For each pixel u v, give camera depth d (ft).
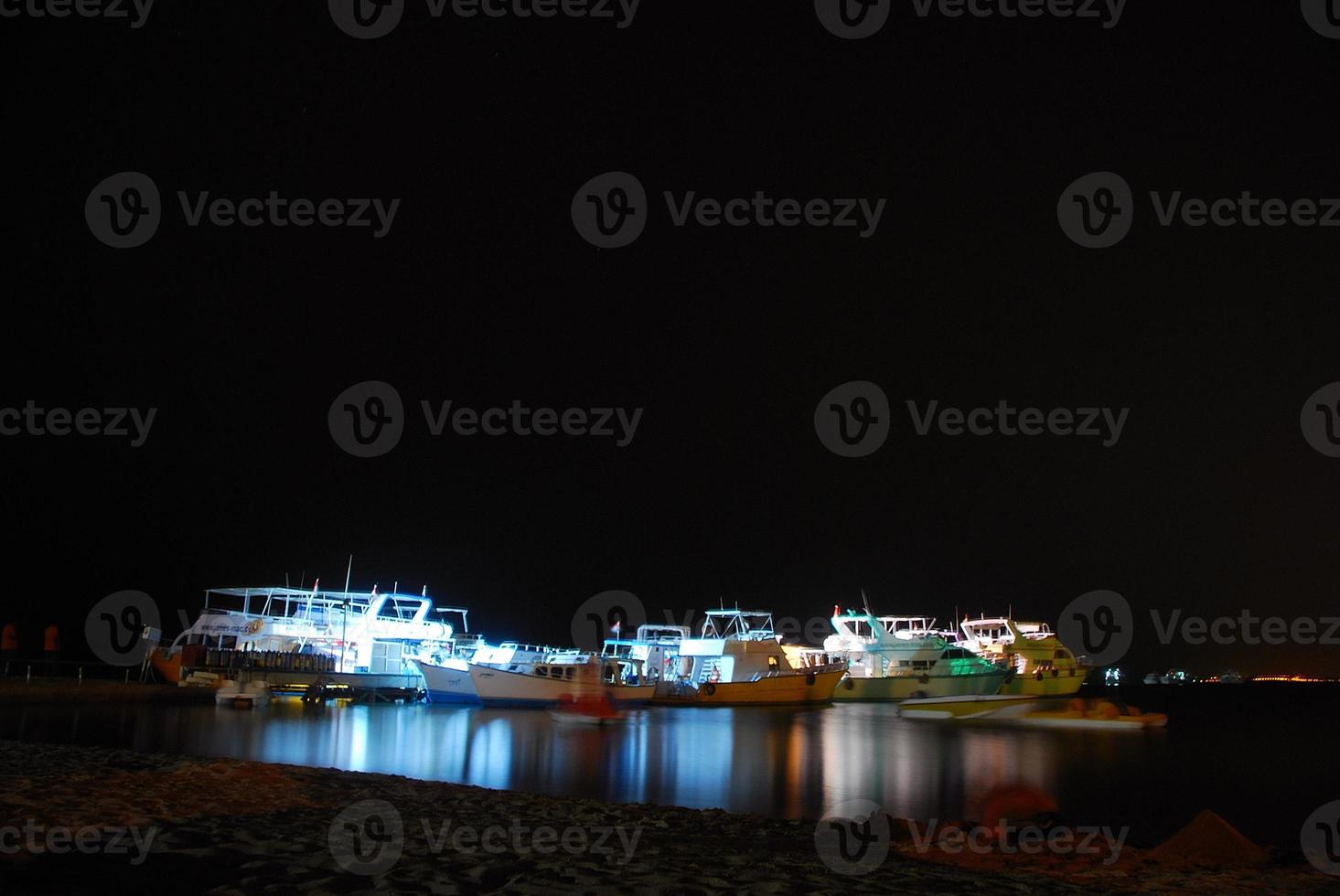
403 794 66.49
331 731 136.56
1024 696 220.43
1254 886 51.31
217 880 36.81
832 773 107.24
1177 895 48.29
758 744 139.95
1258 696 611.47
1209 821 63.46
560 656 240.12
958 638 282.77
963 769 116.67
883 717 210.59
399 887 37.65
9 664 228.43
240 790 61.77
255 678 196.95
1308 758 149.89
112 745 110.22
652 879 42.11
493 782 92.17
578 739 140.26
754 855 52.54
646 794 87.66
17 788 54.85
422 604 240.53
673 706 237.66
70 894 33.81
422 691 215.10
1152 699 549.54
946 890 45.21
